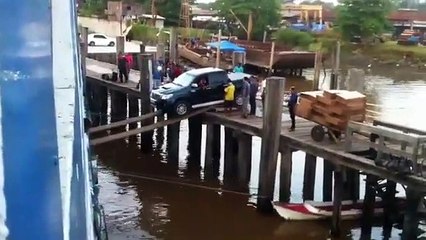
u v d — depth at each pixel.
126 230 17.06
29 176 4.21
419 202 13.76
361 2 66.06
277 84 17.00
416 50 63.56
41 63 4.46
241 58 42.97
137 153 24.31
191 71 21.97
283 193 17.70
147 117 21.14
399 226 16.66
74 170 4.46
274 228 17.09
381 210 16.95
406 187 13.74
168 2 67.69
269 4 64.62
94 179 9.44
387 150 14.09
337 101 15.97
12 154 4.22
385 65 60.41
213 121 20.94
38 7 4.48
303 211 17.20
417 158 13.53
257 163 23.62
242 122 19.39
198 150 22.38
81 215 4.59
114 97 27.44
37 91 4.39
